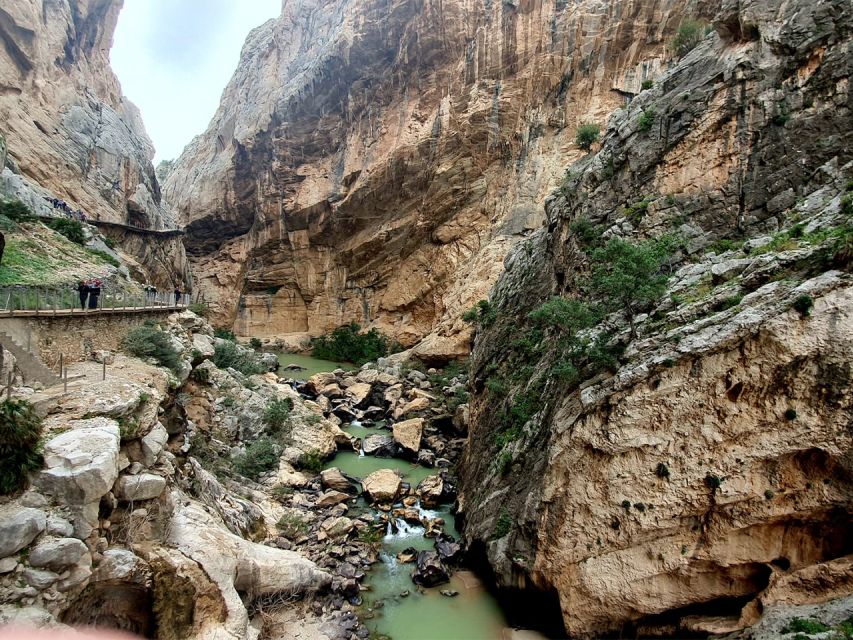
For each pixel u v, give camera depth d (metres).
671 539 11.25
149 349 19.11
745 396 10.46
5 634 8.03
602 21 42.25
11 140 38.97
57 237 31.05
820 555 9.83
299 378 46.34
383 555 18.02
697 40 21.41
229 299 68.50
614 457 11.98
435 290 51.88
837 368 9.51
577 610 12.34
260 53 85.12
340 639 13.56
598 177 19.16
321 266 64.50
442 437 30.38
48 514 9.52
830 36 13.99
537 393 18.02
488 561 15.76
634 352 12.49
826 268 10.34
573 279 18.27
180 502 13.33
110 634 10.10
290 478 23.09
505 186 46.69
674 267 15.16
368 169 57.22
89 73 60.50
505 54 47.62
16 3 42.88
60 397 12.32
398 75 56.94
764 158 14.61
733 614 10.79
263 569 13.86
